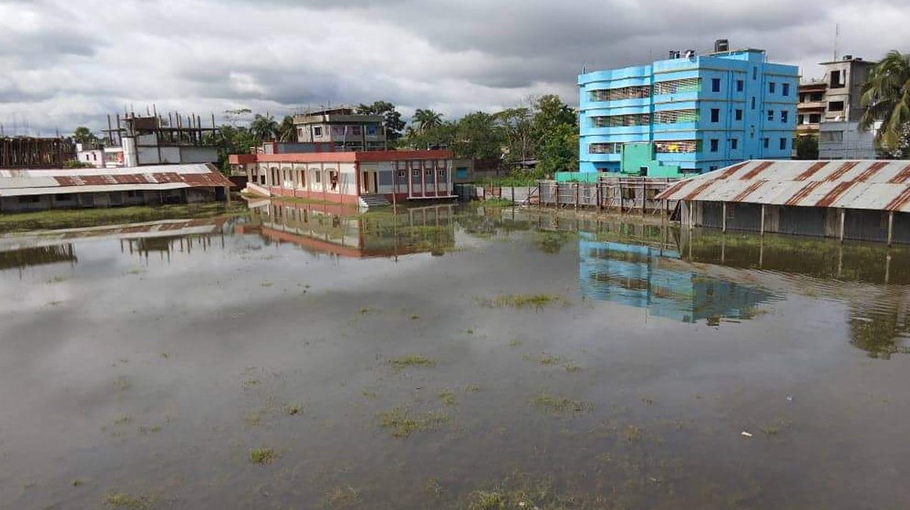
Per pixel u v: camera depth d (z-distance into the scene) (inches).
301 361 692.1
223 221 1994.3
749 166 1598.2
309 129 3855.8
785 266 1114.1
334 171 2498.8
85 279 1133.1
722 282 1015.0
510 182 2593.5
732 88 2402.8
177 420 555.8
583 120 2760.8
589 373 640.4
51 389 631.2
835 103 3189.0
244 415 561.9
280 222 1942.7
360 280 1081.4
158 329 820.0
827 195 1328.7
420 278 1088.2
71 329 827.4
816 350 693.3
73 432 539.2
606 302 909.2
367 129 3799.2
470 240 1504.7
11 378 663.1
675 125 2406.5
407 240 1525.6
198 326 828.6
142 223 1956.2
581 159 2797.7
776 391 588.1
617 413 548.7
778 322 795.4
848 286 961.5
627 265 1170.0
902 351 685.3
